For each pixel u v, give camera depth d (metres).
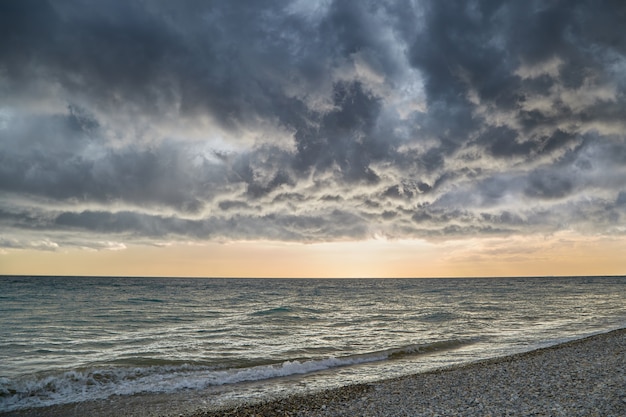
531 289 125.00
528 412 10.30
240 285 182.75
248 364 20.44
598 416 9.54
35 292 97.75
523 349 23.61
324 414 11.84
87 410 13.52
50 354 23.69
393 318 43.69
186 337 29.95
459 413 10.82
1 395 15.02
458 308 56.84
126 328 35.75
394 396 13.41
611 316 43.16
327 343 27.06
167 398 14.81
